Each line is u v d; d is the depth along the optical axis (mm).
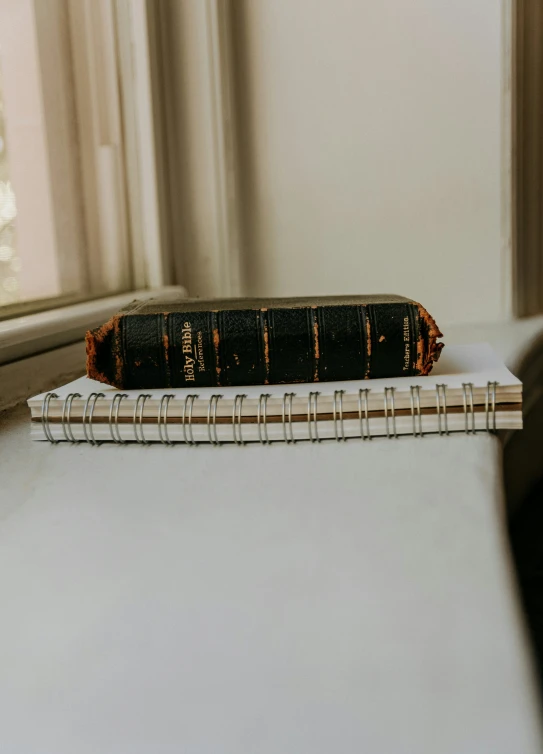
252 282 966
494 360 590
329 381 553
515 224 883
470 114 867
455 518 439
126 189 869
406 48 871
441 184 887
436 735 315
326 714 332
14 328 631
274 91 912
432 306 911
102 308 746
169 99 896
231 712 337
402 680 350
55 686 357
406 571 403
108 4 827
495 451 505
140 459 519
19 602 397
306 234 935
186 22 880
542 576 812
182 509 460
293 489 473
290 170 925
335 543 425
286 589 396
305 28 892
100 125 850
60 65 807
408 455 504
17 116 740
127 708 345
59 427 544
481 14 845
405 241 906
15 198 737
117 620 385
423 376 550
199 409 529
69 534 443
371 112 891
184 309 557
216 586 400
